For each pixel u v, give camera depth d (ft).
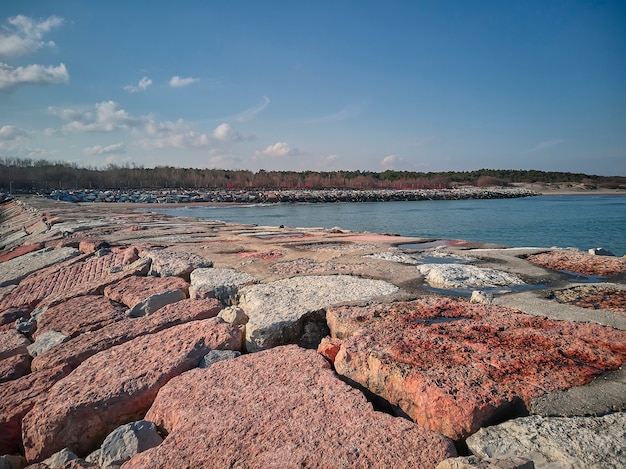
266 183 294.66
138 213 64.59
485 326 9.70
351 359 8.45
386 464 5.67
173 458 6.06
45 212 65.41
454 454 5.91
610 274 14.67
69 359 10.38
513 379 7.30
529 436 6.01
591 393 6.89
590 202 173.99
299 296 12.83
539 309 10.97
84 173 257.96
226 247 23.77
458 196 209.26
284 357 9.01
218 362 8.98
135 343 10.48
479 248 21.15
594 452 5.57
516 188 293.43
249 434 6.44
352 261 18.06
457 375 7.41
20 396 8.90
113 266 21.30
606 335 9.04
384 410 7.72
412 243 23.80
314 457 5.83
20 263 27.27
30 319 15.42
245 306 12.72
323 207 152.15
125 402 8.20
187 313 12.62
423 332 9.42
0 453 8.00
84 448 7.80
